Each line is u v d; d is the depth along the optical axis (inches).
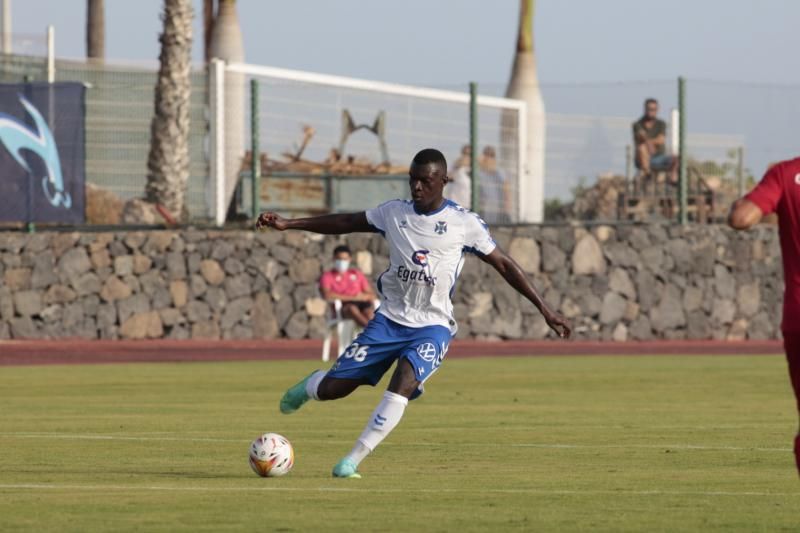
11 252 3425.2
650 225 3607.3
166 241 3467.0
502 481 1106.7
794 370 845.2
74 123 3388.3
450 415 1764.3
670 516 917.2
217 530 852.6
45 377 2460.6
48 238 3440.0
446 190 3533.5
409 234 1119.6
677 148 3563.0
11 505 956.0
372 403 1961.1
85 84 3405.5
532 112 3553.2
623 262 3602.4
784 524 883.4
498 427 1609.3
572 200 3592.5
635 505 968.9
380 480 1110.4
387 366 1150.3
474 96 3513.8
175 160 3508.9
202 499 989.2
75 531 847.1
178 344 3358.8
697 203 3622.0
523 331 3563.0
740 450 1359.5
